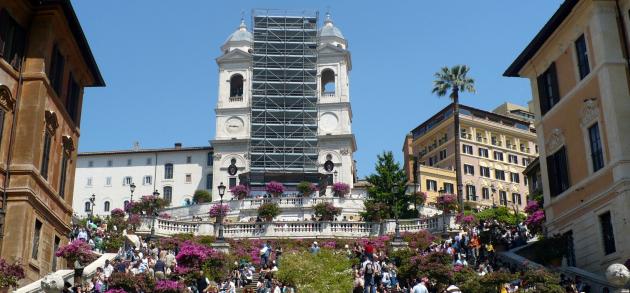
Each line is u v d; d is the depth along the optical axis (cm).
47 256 3152
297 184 8875
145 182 10112
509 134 11744
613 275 1653
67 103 3434
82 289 2667
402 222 5703
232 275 3697
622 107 3192
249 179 9175
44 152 3108
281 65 10138
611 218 3186
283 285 3403
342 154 9694
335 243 5344
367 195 7712
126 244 4356
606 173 3234
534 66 4028
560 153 3725
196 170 10056
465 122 11250
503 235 4134
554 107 3772
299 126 9794
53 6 3047
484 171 11181
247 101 9994
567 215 3600
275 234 5675
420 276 3262
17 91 2959
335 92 10050
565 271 3253
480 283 2847
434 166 11644
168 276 3325
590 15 3384
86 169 10238
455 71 7775
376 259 3672
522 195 11544
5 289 2502
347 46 10788
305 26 10394
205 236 5522
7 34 2891
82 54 3531
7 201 2853
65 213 3453
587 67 3459
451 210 6850
